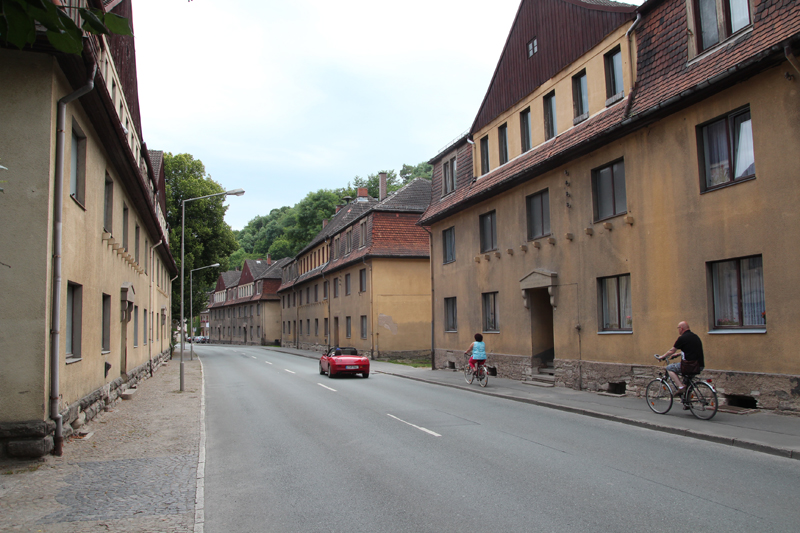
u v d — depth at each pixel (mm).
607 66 15422
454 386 18344
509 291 19578
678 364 10844
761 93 10617
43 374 8453
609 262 14602
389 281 35125
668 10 13297
